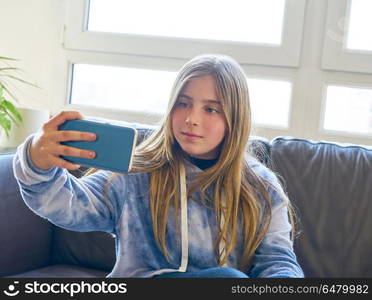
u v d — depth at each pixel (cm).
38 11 198
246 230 99
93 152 82
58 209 88
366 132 176
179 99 101
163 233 98
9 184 136
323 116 177
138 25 192
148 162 103
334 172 139
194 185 101
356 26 172
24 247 142
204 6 184
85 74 199
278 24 179
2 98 173
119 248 98
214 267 98
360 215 134
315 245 134
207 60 102
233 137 100
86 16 195
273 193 105
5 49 202
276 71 178
